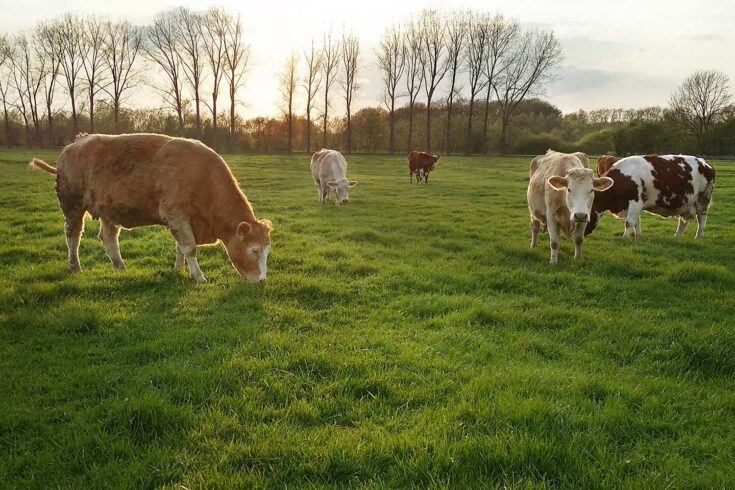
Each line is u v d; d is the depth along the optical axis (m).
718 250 10.87
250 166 38.62
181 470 3.25
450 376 4.70
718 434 3.83
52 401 4.19
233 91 64.88
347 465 3.32
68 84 64.50
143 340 5.46
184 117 66.94
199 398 4.20
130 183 7.54
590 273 8.70
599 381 4.59
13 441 3.61
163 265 8.76
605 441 3.63
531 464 3.32
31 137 70.06
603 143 65.62
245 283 7.53
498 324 6.26
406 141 73.00
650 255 10.28
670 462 3.38
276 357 4.95
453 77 66.81
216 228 7.75
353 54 67.44
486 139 67.88
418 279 8.02
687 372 4.97
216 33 63.12
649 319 6.43
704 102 63.59
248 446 3.48
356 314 6.43
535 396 4.21
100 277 7.74
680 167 12.07
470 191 23.70
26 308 6.25
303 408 4.01
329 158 18.64
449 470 3.26
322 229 12.53
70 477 3.20
